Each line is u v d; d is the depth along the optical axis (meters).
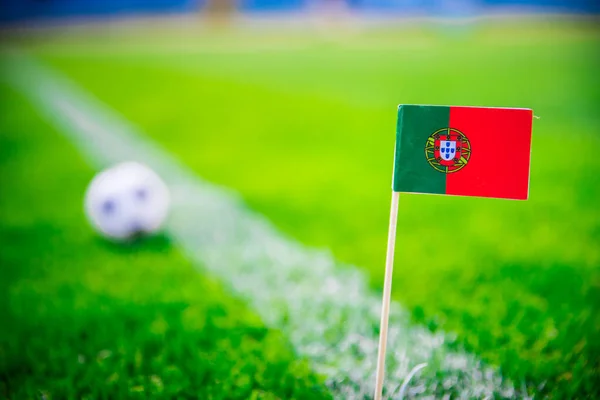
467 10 13.66
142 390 2.19
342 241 3.74
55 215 4.41
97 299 2.99
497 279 3.05
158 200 3.72
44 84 11.13
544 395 2.10
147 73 12.10
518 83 9.29
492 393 2.07
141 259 3.49
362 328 2.57
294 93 9.82
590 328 2.52
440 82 9.84
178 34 16.30
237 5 15.78
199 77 11.51
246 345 2.49
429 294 2.91
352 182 5.12
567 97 8.30
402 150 1.71
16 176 5.59
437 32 14.05
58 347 2.53
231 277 3.23
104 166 5.99
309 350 2.44
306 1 15.12
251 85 10.66
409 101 8.75
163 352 2.44
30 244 3.77
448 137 1.68
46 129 7.83
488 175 1.67
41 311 2.86
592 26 12.78
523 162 1.65
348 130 7.31
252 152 6.43
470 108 1.66
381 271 3.22
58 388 2.19
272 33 15.76
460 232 3.81
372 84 10.15
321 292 2.98
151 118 8.48
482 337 2.44
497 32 13.37
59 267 3.40
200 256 3.54
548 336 2.47
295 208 4.45
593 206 4.19
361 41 14.45
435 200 4.49
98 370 2.32
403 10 14.27
